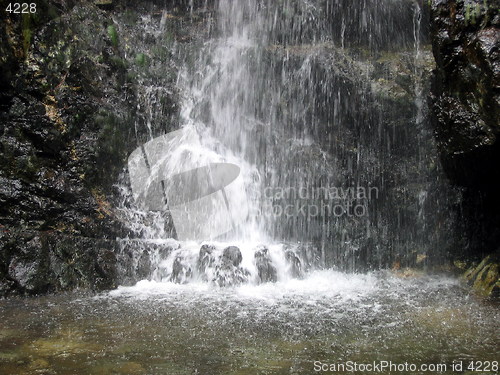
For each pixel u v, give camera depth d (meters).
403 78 6.16
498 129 3.83
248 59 6.56
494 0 3.83
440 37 4.18
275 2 6.64
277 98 6.51
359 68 6.28
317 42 6.59
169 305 4.05
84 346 3.10
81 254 4.69
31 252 4.42
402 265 5.84
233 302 4.16
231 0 6.79
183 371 2.74
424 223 5.97
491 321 3.64
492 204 5.43
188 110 6.37
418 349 3.08
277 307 4.02
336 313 3.86
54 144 4.80
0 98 4.62
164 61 6.39
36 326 3.48
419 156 6.09
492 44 3.72
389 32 6.52
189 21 6.84
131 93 5.75
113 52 5.68
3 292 4.22
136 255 5.00
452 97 4.25
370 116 6.20
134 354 2.98
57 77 4.93
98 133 5.19
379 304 4.14
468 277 5.08
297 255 5.42
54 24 5.04
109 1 6.21
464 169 4.69
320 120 6.40
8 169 4.57
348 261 5.87
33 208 4.62
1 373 2.69
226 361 2.88
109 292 4.49
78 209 4.87
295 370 2.76
